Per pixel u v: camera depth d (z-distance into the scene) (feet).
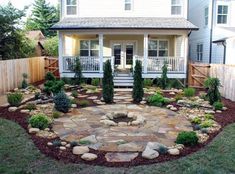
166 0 69.56
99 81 62.44
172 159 21.89
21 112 35.55
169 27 60.95
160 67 63.31
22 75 59.77
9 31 68.39
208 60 73.31
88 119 33.63
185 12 69.67
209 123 30.89
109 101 43.50
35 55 96.68
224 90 49.32
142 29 61.57
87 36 73.72
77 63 62.23
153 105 41.88
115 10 70.13
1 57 67.10
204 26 77.05
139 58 63.62
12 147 23.99
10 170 19.79
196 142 24.80
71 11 70.95
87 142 25.45
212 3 71.46
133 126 31.07
